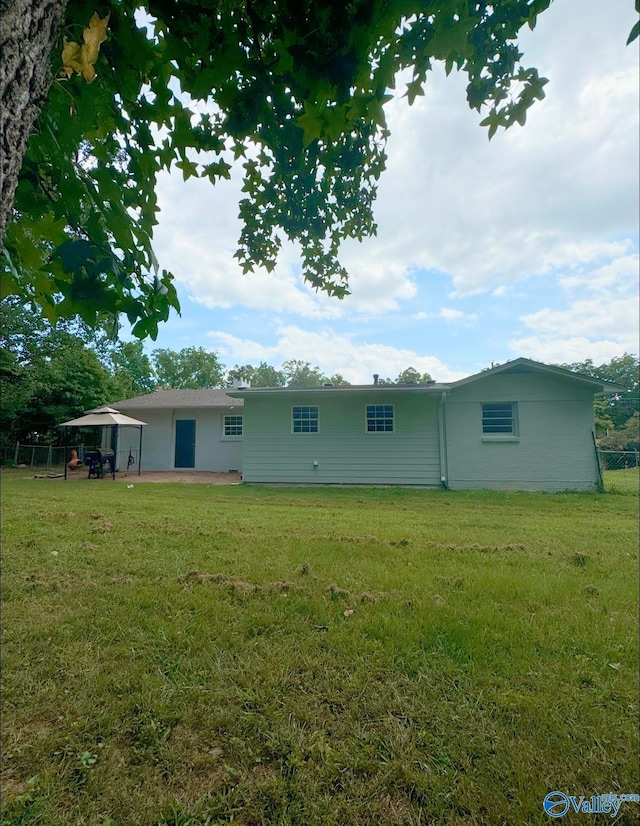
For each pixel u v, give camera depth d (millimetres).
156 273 1461
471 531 5488
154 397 15727
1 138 727
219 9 1225
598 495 9023
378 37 1249
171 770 1574
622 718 1861
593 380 9578
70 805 1421
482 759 1636
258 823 1385
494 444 10203
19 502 7410
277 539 4871
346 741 1723
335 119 1411
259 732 1766
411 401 10695
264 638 2520
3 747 1656
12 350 15273
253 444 11227
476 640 2510
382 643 2473
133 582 3371
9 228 1280
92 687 2029
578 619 2799
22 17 752
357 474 10781
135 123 1377
